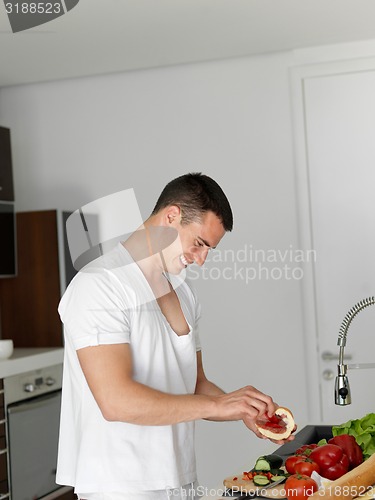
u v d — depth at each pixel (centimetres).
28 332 441
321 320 418
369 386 411
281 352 422
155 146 444
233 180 431
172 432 199
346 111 416
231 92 431
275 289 424
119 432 193
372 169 413
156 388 198
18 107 469
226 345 430
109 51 401
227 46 405
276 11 353
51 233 435
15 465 379
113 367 185
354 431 224
